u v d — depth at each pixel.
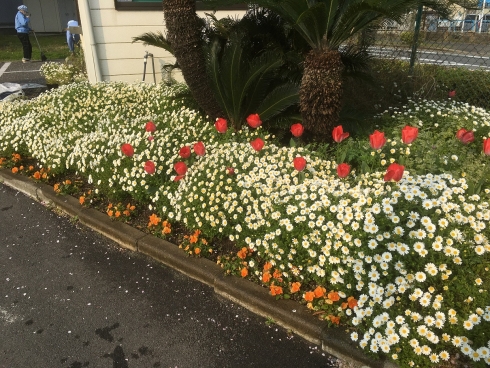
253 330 2.72
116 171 4.04
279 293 2.75
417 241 2.45
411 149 3.66
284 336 2.65
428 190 2.75
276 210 2.94
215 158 3.64
